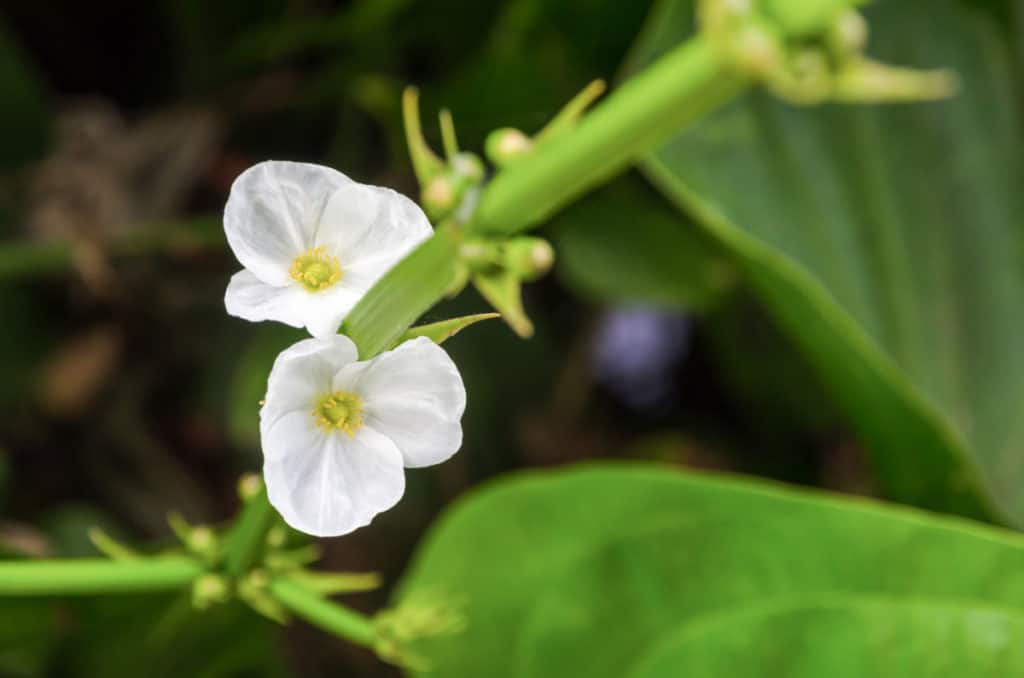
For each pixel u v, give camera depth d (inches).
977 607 19.9
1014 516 23.0
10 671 20.9
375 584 18.1
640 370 29.5
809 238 22.2
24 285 26.0
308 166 15.9
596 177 15.7
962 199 23.8
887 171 23.2
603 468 20.6
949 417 23.0
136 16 27.4
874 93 14.7
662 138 15.5
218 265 26.9
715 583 20.5
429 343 15.9
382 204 16.0
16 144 25.8
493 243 16.1
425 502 26.6
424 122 25.0
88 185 26.5
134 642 21.0
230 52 26.9
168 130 27.1
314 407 16.1
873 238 22.9
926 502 22.3
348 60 26.7
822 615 20.2
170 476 26.3
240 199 15.9
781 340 27.6
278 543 17.9
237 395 23.5
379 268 16.0
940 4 24.5
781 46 14.6
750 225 21.7
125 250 25.4
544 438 27.9
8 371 25.5
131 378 26.5
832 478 28.4
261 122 27.8
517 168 15.9
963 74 24.3
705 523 20.5
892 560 20.0
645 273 25.5
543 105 24.8
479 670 21.0
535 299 28.1
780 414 28.4
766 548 20.4
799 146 22.5
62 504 25.9
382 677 26.1
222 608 20.9
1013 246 23.9
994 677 19.8
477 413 27.1
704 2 14.8
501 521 20.9
